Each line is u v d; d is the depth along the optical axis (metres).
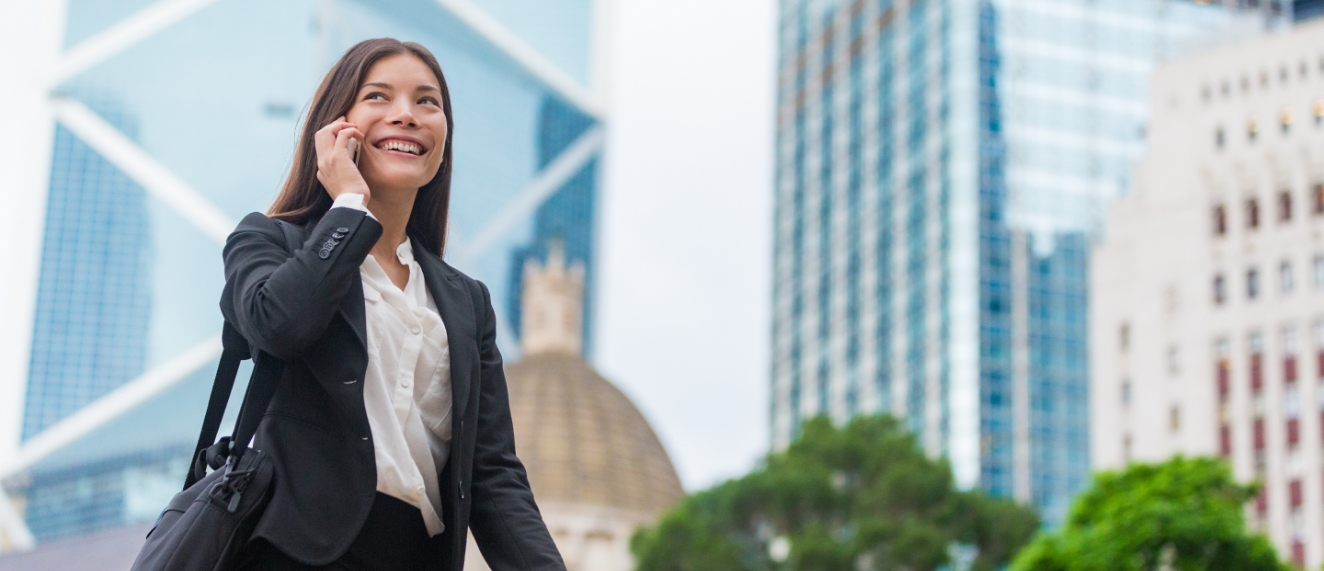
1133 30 104.94
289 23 157.50
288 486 3.11
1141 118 103.62
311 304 3.06
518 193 175.50
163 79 154.00
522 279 173.12
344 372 3.16
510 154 176.25
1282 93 65.50
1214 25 104.88
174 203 150.62
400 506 3.24
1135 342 66.25
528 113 179.50
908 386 103.25
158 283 148.25
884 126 114.44
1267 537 33.88
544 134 180.00
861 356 110.50
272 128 153.75
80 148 150.62
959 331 98.12
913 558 45.75
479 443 3.59
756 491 49.59
